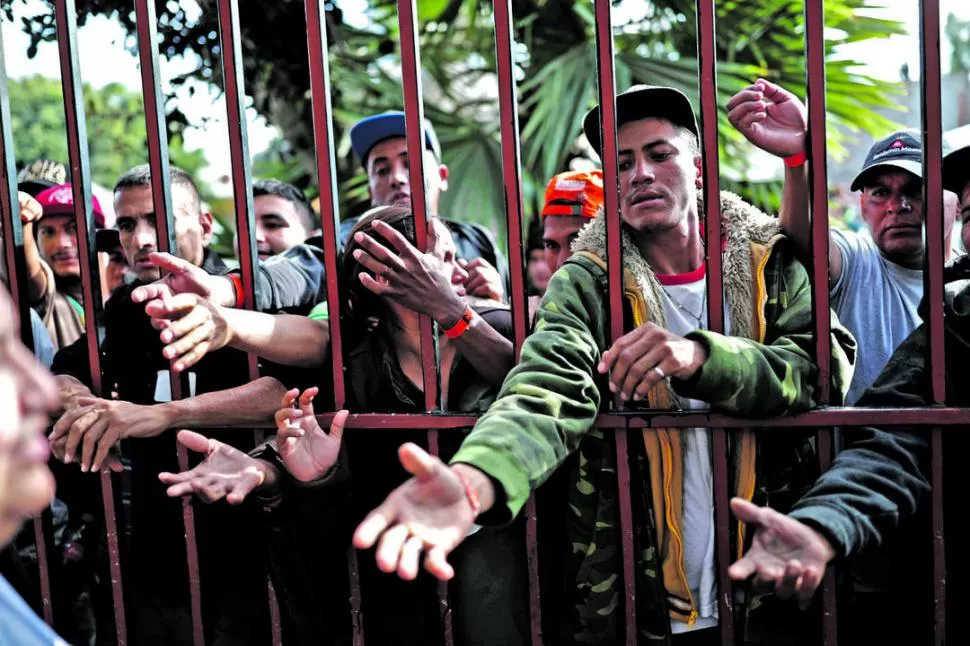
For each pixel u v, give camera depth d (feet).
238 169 7.33
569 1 18.99
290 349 7.39
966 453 6.93
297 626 7.53
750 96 7.07
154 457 8.77
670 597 7.16
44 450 3.55
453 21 19.92
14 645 4.27
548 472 6.10
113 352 8.75
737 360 6.29
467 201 19.02
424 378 7.12
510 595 7.43
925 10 6.39
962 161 7.89
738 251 7.29
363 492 7.55
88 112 26.18
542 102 18.58
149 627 8.86
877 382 7.10
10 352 3.36
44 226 11.96
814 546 5.74
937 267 6.46
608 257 6.72
